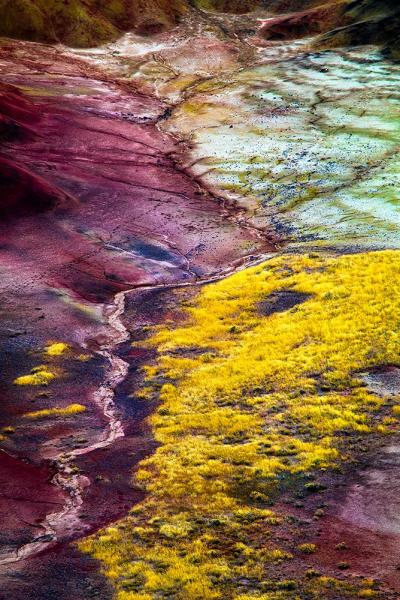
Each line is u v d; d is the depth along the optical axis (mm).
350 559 25594
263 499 29641
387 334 42656
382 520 27875
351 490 29922
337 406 36469
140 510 29328
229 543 26703
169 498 30062
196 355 44406
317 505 29141
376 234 59188
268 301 50219
